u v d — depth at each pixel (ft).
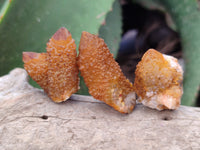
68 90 0.36
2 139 0.35
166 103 0.34
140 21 0.76
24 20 0.51
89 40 0.33
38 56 0.36
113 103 0.35
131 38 0.71
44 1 0.51
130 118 0.37
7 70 0.53
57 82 0.35
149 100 0.36
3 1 0.51
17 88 0.43
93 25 0.52
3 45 0.51
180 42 0.68
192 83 0.62
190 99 0.62
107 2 0.52
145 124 0.36
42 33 0.51
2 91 0.42
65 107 0.38
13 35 0.51
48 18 0.51
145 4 0.72
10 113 0.37
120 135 0.35
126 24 0.76
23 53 0.36
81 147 0.34
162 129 0.35
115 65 0.35
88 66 0.34
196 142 0.33
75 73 0.36
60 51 0.34
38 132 0.35
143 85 0.35
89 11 0.52
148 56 0.34
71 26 0.51
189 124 0.35
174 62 0.35
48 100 0.39
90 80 0.35
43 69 0.36
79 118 0.37
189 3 0.63
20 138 0.35
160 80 0.34
